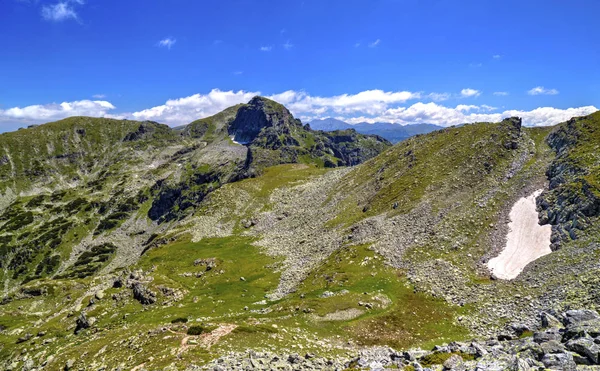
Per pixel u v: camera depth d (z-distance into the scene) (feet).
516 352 73.36
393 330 166.50
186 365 115.24
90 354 159.33
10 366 211.61
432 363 82.79
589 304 139.95
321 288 238.27
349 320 178.29
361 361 98.32
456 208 280.72
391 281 219.61
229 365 107.55
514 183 287.69
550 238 216.54
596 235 190.60
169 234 545.85
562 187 239.91
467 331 160.66
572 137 297.74
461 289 195.93
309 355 124.06
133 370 121.29
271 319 181.27
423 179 354.54
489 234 239.71
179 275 357.61
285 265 338.54
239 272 346.74
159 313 250.78
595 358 62.59
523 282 184.55
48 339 249.34
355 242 299.17
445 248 238.68
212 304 262.67
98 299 296.51
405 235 273.33
